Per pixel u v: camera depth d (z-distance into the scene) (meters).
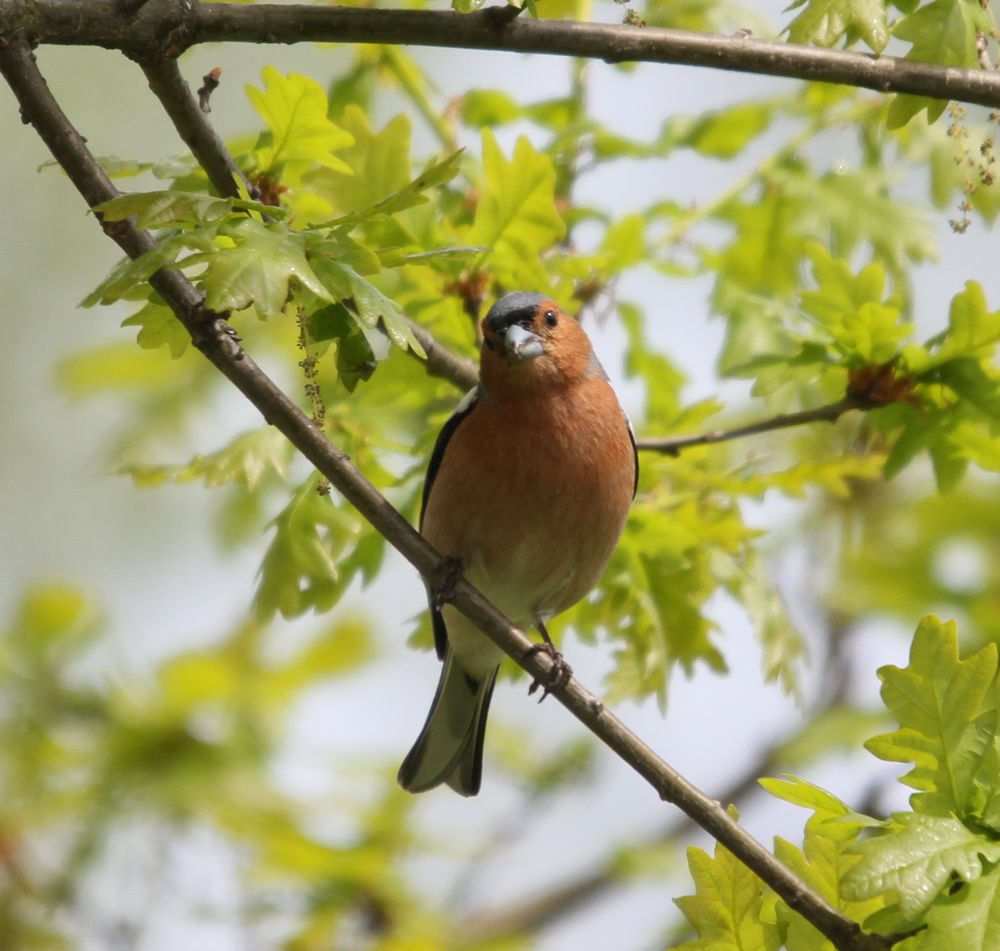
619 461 9.81
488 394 9.73
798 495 10.53
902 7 8.50
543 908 13.08
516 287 10.27
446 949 11.57
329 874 11.36
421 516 10.38
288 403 7.59
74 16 7.41
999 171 11.67
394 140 9.84
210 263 6.26
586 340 10.02
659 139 12.14
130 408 13.92
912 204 11.94
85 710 11.88
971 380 9.52
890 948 6.54
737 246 11.88
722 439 10.14
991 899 5.97
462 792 11.26
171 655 12.17
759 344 11.32
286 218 6.93
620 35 7.93
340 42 7.85
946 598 12.93
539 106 12.45
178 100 7.95
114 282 6.32
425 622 11.01
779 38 8.66
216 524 12.59
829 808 6.82
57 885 11.22
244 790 11.46
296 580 9.12
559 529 9.82
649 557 10.39
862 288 9.76
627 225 11.07
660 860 13.27
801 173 12.03
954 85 8.10
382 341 10.88
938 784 6.39
